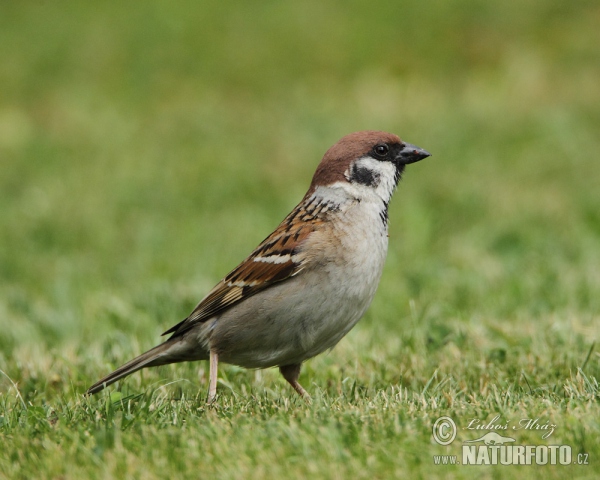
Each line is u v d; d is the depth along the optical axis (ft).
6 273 46.24
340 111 71.41
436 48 81.56
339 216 24.71
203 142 67.00
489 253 43.78
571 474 17.72
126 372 25.29
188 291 38.09
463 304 35.40
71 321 35.12
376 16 86.84
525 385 24.66
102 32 88.02
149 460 18.69
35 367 27.96
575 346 27.43
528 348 27.30
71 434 20.03
